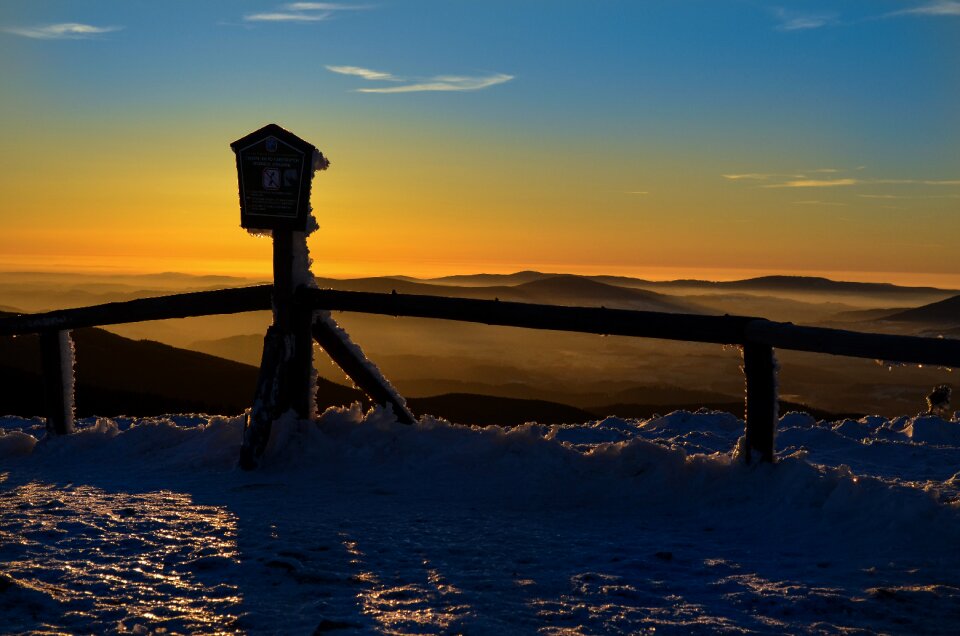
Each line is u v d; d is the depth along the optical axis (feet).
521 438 24.76
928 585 13.99
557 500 21.07
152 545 16.12
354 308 26.55
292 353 26.99
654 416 37.70
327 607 12.53
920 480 23.29
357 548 16.26
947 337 17.44
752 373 20.75
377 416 28.02
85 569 14.35
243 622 11.84
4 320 32.22
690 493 20.79
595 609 12.62
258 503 20.76
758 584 14.03
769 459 20.71
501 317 24.41
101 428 31.68
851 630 11.84
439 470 23.94
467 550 16.26
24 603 12.34
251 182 26.84
